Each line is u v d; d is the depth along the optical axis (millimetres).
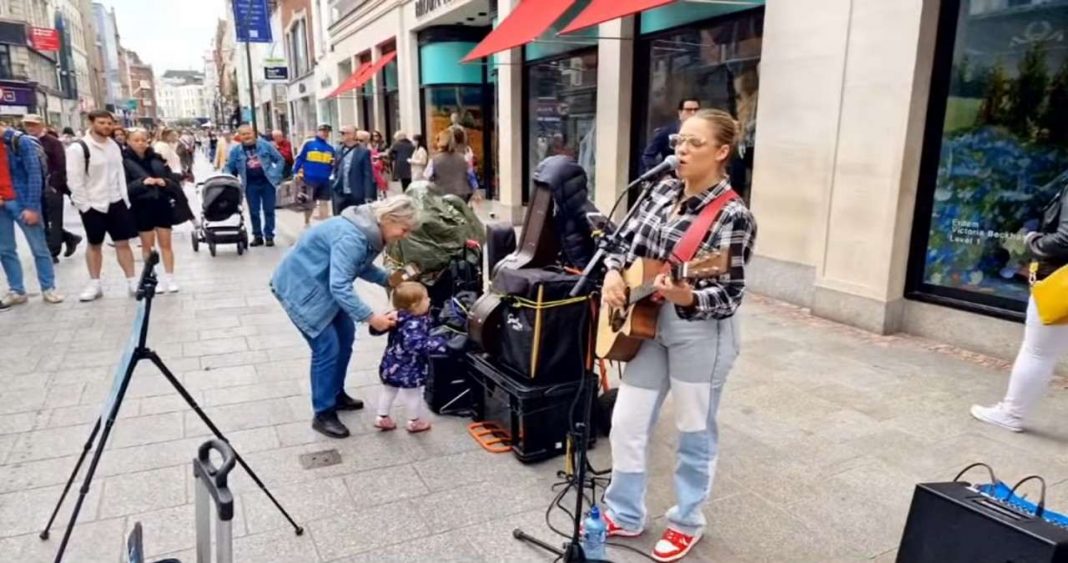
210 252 8734
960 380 4191
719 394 2406
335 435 3514
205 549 1925
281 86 37688
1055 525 1852
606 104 8250
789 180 5836
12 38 37500
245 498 2920
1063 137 4230
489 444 3416
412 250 4164
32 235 6000
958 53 4676
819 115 5488
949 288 4891
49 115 46062
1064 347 3320
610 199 8344
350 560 2508
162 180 6453
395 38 15938
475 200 11156
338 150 10211
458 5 11828
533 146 10945
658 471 3166
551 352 3166
